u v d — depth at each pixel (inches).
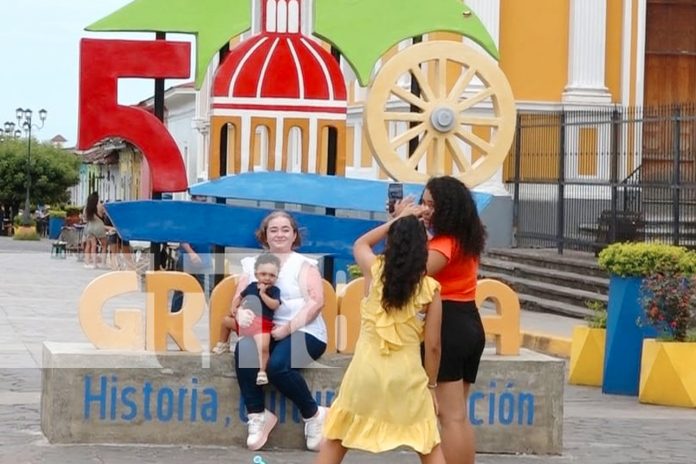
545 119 1171.9
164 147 517.0
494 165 553.0
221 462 446.3
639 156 1130.0
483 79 550.3
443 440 402.6
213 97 538.3
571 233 1143.6
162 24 527.5
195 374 469.4
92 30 525.3
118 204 505.4
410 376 370.0
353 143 1328.7
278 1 540.1
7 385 633.6
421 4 555.8
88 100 512.4
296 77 541.0
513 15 1264.8
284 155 543.5
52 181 3457.2
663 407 614.9
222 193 525.7
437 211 400.8
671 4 1305.4
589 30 1268.5
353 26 552.1
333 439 374.0
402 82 1119.0
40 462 439.5
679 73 1305.4
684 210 1029.8
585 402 629.0
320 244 519.2
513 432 480.7
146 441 469.4
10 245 2566.4
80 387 466.3
